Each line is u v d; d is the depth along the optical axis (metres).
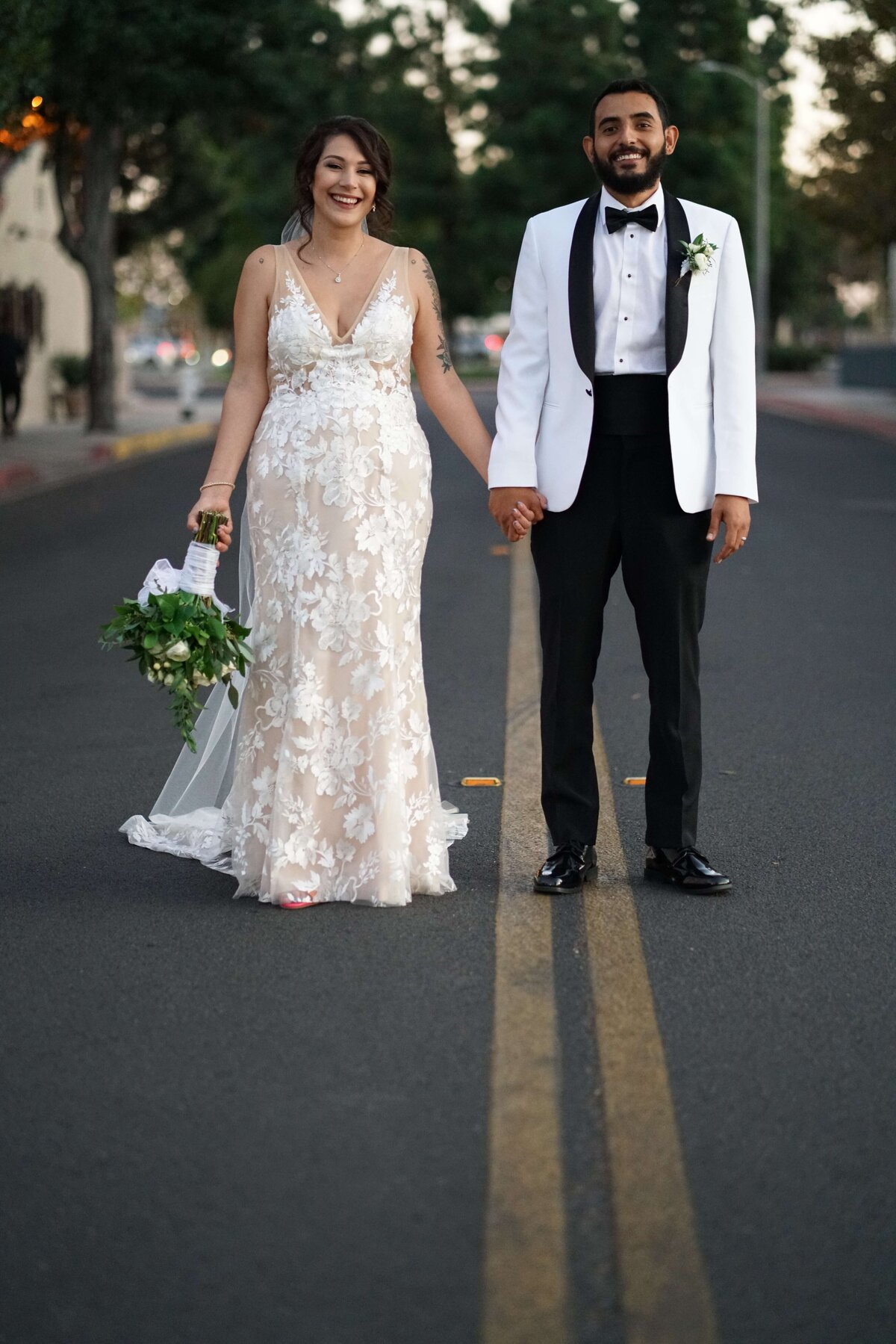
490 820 6.07
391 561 5.12
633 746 7.24
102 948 4.71
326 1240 3.10
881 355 48.31
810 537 15.25
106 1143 3.51
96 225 30.03
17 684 8.83
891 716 7.94
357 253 5.23
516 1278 2.97
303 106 27.41
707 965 4.55
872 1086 3.77
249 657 5.07
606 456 4.98
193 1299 2.91
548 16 61.44
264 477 5.15
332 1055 3.94
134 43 25.12
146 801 6.40
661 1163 3.39
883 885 5.30
